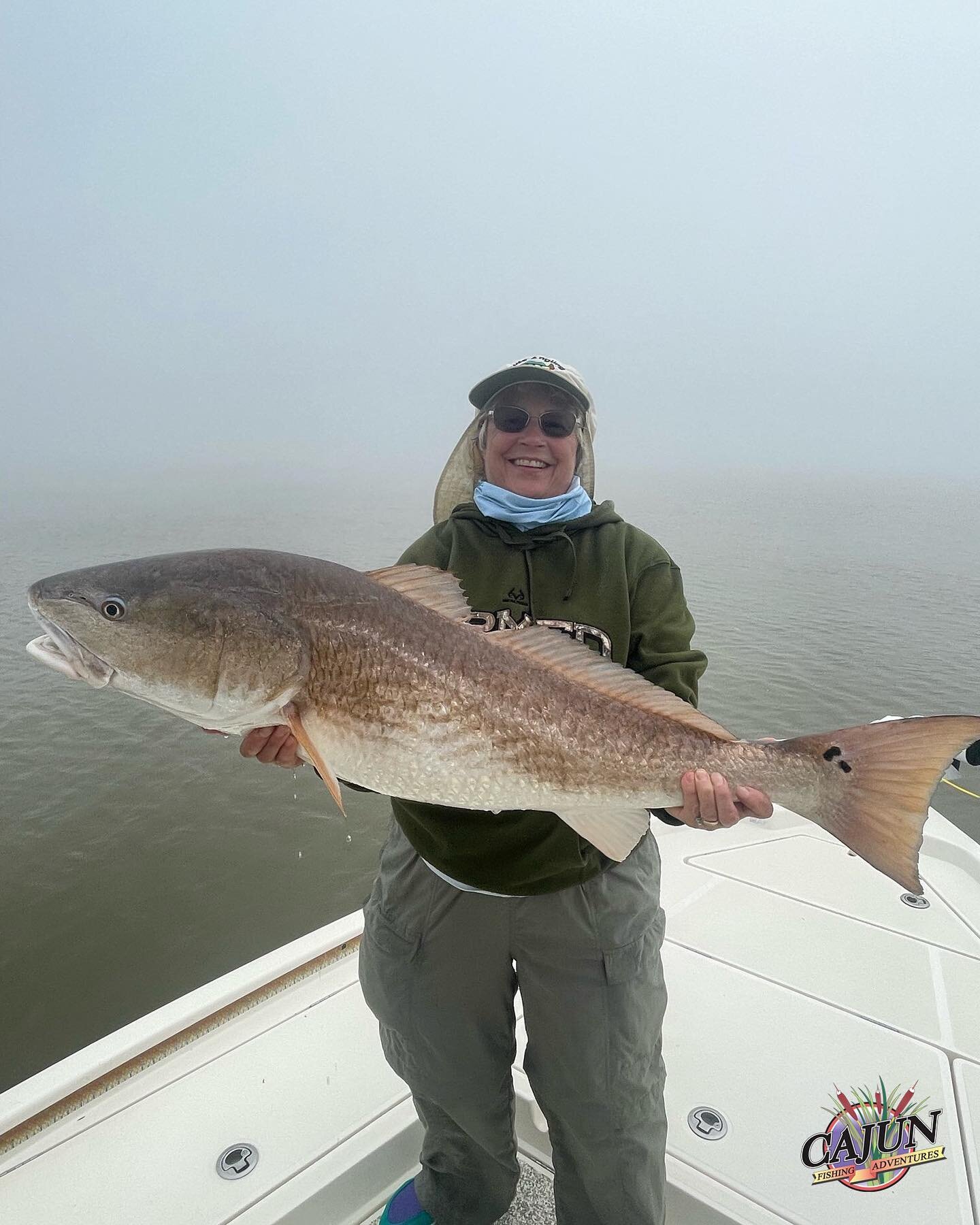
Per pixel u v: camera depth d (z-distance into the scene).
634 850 2.43
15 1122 2.70
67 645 2.26
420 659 2.34
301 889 9.97
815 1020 3.32
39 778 12.78
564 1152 2.32
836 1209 2.49
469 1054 2.31
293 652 2.28
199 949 8.83
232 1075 3.07
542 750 2.35
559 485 2.74
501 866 2.20
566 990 2.20
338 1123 2.86
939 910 4.12
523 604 2.53
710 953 3.78
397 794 2.33
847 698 15.27
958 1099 2.89
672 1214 2.59
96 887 9.94
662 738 2.44
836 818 2.45
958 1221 2.44
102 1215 2.49
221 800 12.18
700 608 22.48
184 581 2.29
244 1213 2.51
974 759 3.09
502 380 2.69
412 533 37.06
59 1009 7.90
